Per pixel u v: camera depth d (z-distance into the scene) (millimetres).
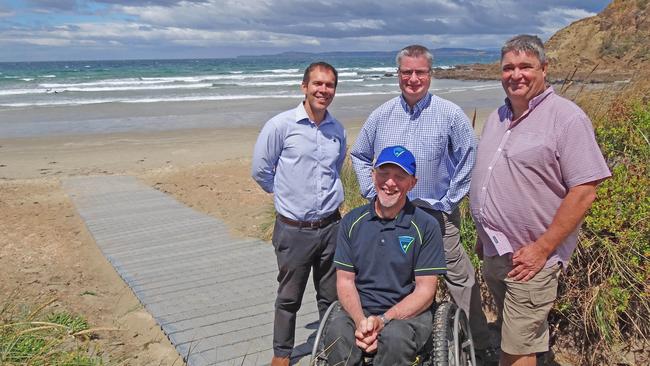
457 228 3955
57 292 6047
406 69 3730
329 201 3793
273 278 6086
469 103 33875
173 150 16281
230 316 5066
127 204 9836
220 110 28109
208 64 130125
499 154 3291
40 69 94250
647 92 5688
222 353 4367
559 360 4156
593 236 4133
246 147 16750
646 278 3963
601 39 41938
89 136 19219
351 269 3312
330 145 3832
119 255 7059
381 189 3174
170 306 5336
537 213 3168
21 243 7836
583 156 2973
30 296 5918
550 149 3061
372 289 3264
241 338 4617
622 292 3953
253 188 11016
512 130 3250
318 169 3760
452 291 4035
